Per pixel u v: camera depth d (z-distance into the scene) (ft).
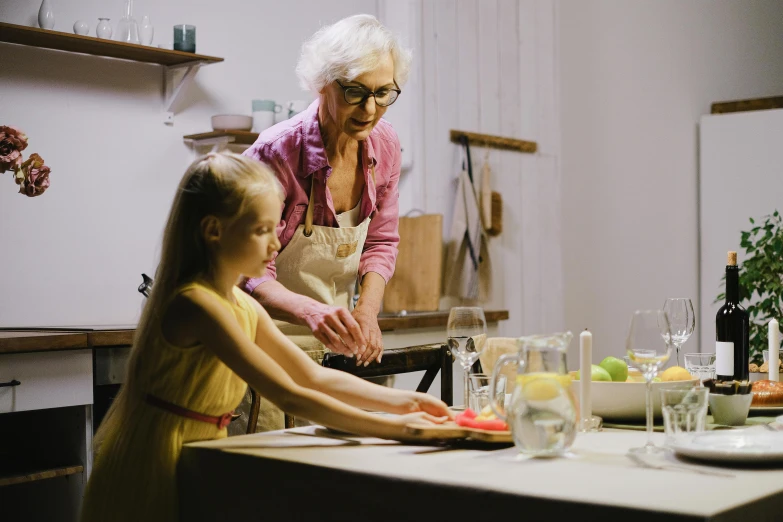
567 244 16.53
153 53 9.89
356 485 3.50
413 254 13.33
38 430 8.24
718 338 6.24
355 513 3.51
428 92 13.89
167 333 4.23
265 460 3.81
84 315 9.89
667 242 17.66
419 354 6.49
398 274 13.46
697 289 17.79
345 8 13.19
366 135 6.27
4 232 9.23
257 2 11.84
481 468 3.51
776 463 3.53
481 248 14.28
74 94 9.80
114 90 10.15
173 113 10.75
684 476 3.34
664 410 4.10
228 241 4.33
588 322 16.87
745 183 16.90
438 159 14.05
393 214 7.39
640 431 4.73
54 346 7.47
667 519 2.76
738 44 18.62
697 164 17.92
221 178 4.30
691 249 17.81
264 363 4.18
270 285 6.02
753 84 18.89
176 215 4.42
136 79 10.35
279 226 6.72
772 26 19.08
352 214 7.05
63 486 7.95
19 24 9.40
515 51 15.66
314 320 5.61
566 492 3.04
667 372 5.55
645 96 17.54
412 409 4.55
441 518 3.26
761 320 12.14
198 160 4.47
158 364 4.25
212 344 4.16
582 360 4.76
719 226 17.17
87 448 7.80
